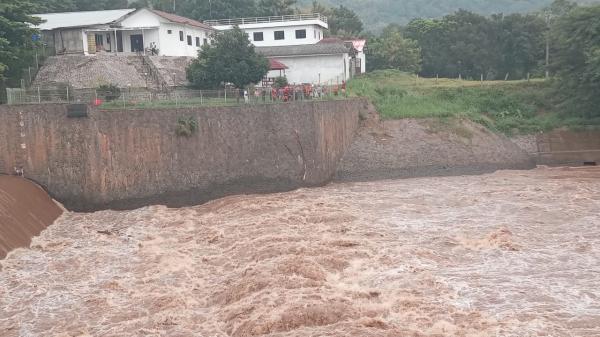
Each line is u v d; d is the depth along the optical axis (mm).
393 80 62469
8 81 40531
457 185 38438
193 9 77188
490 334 17203
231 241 26656
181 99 38688
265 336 17297
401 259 23422
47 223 29828
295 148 38500
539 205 31500
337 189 38406
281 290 20266
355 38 77938
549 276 21625
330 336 16891
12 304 20484
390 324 17875
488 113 52688
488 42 73688
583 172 41906
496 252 24297
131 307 20219
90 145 32531
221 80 46906
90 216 32125
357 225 28422
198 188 35625
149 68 47219
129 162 33594
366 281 21438
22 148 32406
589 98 47625
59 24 50375
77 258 25078
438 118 49531
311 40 65562
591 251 24094
